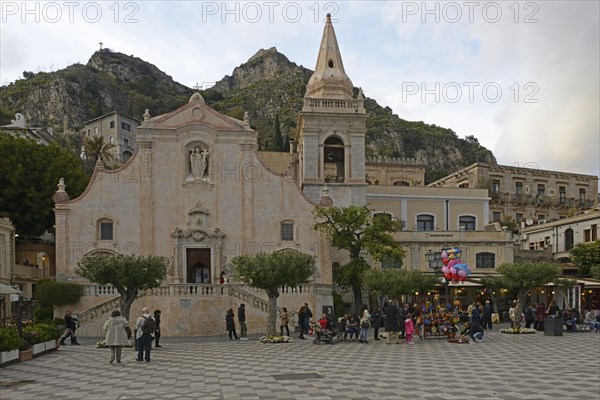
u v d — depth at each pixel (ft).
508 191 258.16
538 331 127.24
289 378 62.80
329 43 187.73
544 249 217.56
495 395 52.39
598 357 80.94
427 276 128.36
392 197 195.93
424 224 198.39
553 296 173.68
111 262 107.65
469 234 180.65
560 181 270.67
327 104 177.37
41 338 89.76
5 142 180.96
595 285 162.71
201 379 62.90
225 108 606.96
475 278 160.35
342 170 182.60
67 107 537.24
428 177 430.20
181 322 130.41
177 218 159.74
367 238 152.15
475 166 254.27
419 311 120.98
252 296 133.90
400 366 72.23
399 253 151.84
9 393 56.24
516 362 75.72
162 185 160.15
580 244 191.11
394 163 261.85
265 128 557.33
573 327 127.44
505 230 184.03
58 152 191.72
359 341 106.42
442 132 550.77
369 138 504.02
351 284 154.71
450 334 112.68
